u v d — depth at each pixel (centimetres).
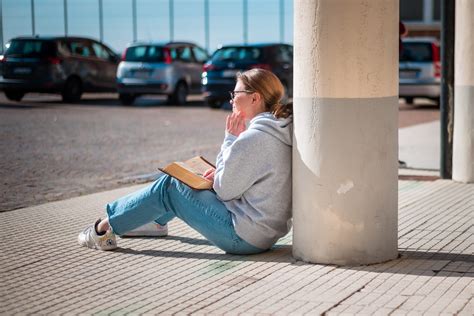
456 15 979
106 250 648
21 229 736
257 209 601
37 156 1287
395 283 545
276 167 601
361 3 556
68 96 2478
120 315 488
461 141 991
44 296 528
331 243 583
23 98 2691
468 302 503
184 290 538
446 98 1016
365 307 496
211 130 1716
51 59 2411
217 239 613
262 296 521
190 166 631
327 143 570
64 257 629
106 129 1723
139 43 2470
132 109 2302
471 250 638
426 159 1230
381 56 566
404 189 951
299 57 576
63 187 999
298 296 520
